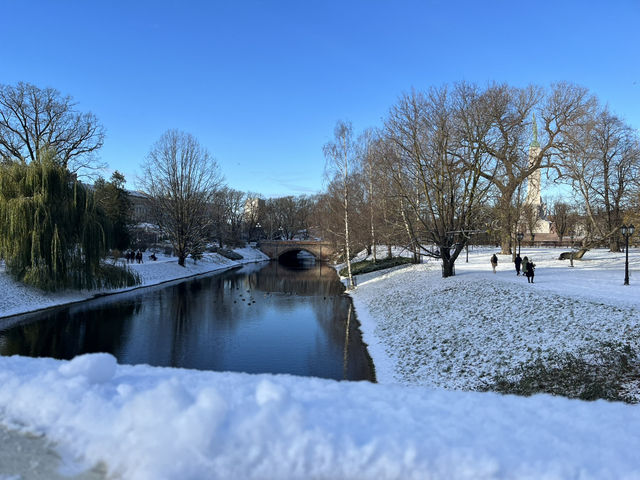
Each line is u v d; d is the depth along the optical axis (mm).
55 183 25922
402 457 3359
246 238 109062
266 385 4336
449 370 12562
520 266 27953
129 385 4586
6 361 5527
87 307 25781
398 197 26984
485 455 3402
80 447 3602
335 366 14539
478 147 25562
